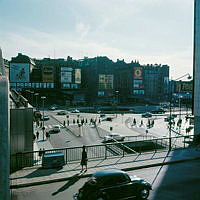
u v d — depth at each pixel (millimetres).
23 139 13344
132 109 92625
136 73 130250
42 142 27484
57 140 28969
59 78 113938
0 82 5582
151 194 9430
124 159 14727
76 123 47156
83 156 12352
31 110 13586
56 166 12664
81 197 8008
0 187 5461
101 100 121312
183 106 115062
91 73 134125
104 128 40531
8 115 5711
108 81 123250
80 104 107625
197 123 28297
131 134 34688
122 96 136750
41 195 9234
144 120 56094
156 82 144750
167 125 46625
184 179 11320
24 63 101562
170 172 12469
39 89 105438
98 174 8531
